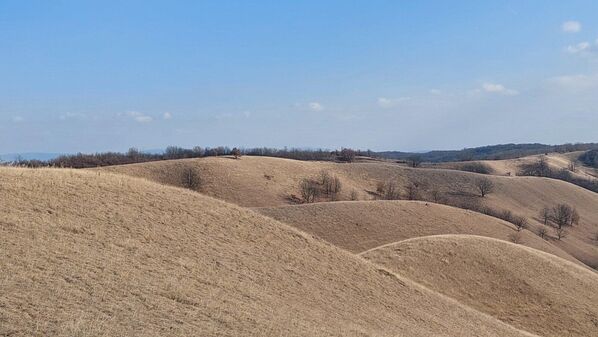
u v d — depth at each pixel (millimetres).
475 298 36281
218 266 22875
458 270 39219
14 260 16234
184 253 22984
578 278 41906
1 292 13523
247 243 27500
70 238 20188
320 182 121562
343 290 26047
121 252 20375
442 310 28609
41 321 12258
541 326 33844
